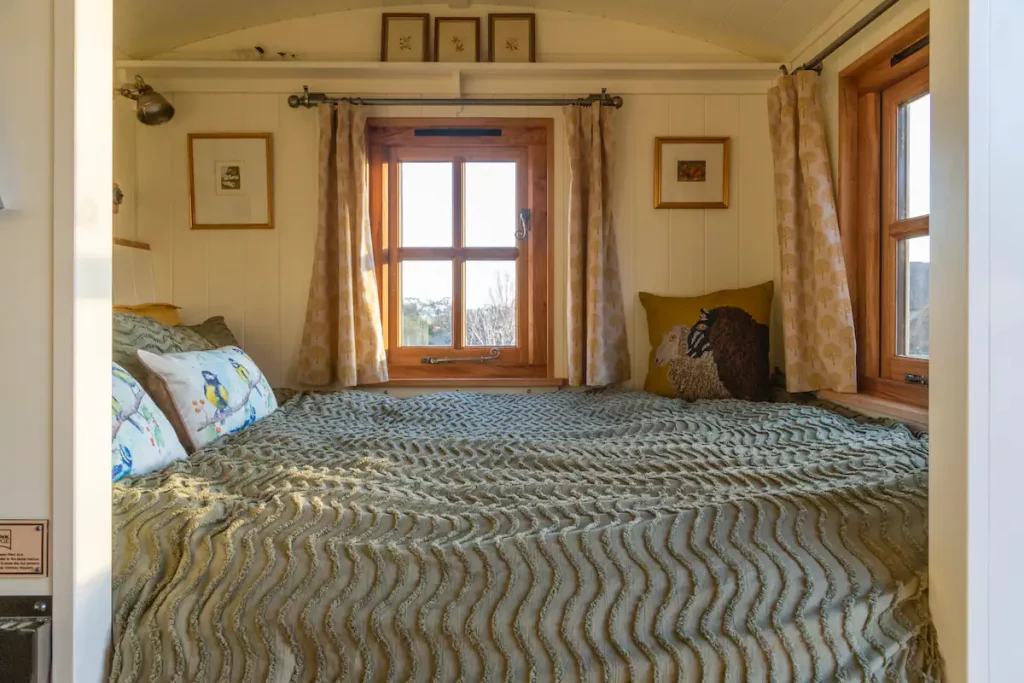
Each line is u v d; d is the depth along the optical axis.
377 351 2.34
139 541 0.93
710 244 2.48
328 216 2.36
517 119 2.45
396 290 2.51
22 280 0.81
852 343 1.96
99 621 0.85
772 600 0.89
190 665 0.86
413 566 0.90
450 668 0.87
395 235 2.50
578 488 1.10
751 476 1.14
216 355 1.74
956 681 0.86
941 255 0.90
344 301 2.29
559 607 0.89
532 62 2.37
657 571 0.91
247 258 2.43
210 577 0.90
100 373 0.87
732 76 2.42
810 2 2.00
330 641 0.87
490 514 0.99
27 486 0.81
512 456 1.34
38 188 0.81
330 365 2.37
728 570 0.91
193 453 1.40
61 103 0.81
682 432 1.56
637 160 2.46
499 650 0.88
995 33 0.85
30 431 0.81
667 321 2.35
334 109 2.35
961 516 0.85
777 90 2.20
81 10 0.83
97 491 0.86
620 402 2.04
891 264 1.96
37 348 0.81
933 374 0.91
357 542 0.92
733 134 2.47
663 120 2.46
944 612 0.88
